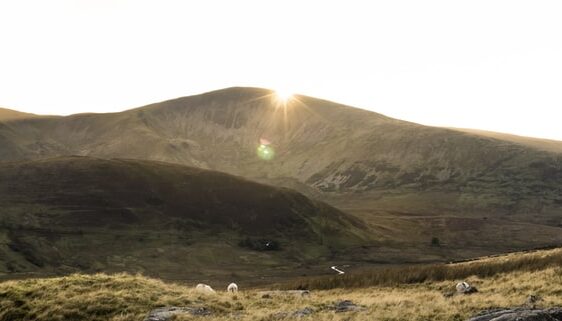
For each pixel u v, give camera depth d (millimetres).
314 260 163125
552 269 35844
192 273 141125
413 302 27797
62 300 28047
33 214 171500
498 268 43656
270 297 32000
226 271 145000
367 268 140375
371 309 25797
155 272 140125
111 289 30312
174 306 27688
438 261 151750
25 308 27641
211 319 24469
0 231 152500
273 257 164750
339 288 53062
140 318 25266
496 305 24359
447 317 22344
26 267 134500
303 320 23453
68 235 160375
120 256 152125
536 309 21172
